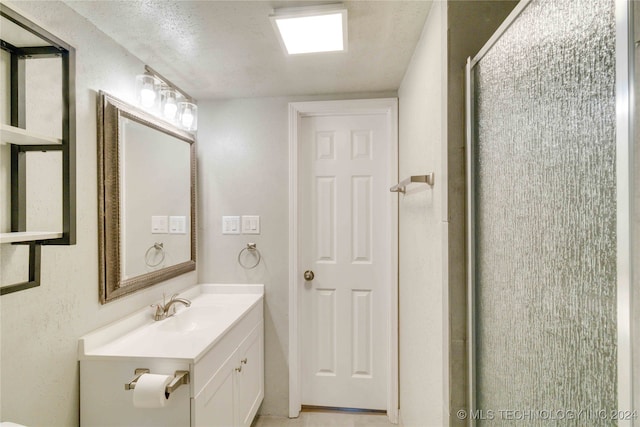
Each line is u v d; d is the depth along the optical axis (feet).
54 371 3.45
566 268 1.68
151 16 3.92
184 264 6.22
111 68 4.38
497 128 2.53
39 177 3.28
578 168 1.59
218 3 3.67
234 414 5.01
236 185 6.85
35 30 2.67
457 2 3.13
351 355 6.87
